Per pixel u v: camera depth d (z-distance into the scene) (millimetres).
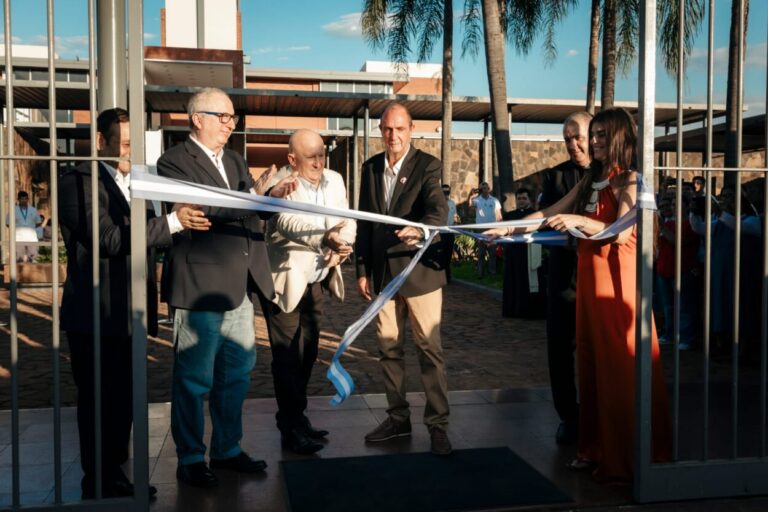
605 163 3287
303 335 3842
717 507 2947
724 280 6359
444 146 15953
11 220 2521
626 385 3168
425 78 35594
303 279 3590
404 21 16031
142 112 2621
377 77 30312
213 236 3133
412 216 3689
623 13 14531
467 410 4422
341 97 15328
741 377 5543
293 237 3559
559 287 3783
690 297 6934
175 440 3221
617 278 3193
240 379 3377
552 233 3654
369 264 3914
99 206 2789
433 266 3625
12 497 2752
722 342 6660
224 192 2846
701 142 15891
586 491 3098
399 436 3869
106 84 3885
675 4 11336
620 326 3176
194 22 26391
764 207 3117
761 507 2953
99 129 2844
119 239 2717
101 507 2633
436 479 3221
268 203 2945
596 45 14602
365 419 4242
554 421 4184
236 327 3350
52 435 3908
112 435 2928
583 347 3373
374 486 3135
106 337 2875
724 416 4246
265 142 24938
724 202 6398
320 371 5875
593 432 3361
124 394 2977
